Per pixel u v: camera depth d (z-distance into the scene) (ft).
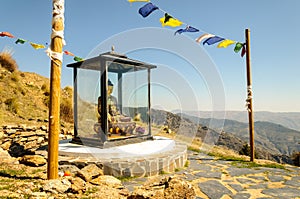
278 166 19.97
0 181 11.88
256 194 13.05
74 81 22.03
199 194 12.97
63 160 16.05
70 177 12.87
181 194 10.59
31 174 13.92
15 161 17.19
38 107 39.40
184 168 18.94
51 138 12.51
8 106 33.12
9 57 50.26
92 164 15.74
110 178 14.25
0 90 36.86
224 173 17.51
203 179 15.90
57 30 12.60
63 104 40.16
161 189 10.97
